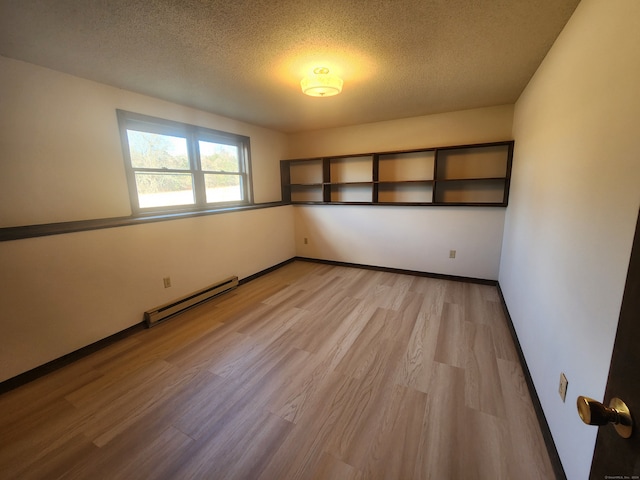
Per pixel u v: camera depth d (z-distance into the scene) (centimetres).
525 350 195
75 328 213
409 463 130
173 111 303
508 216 313
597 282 104
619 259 90
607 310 95
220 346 228
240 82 246
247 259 377
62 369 203
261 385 183
